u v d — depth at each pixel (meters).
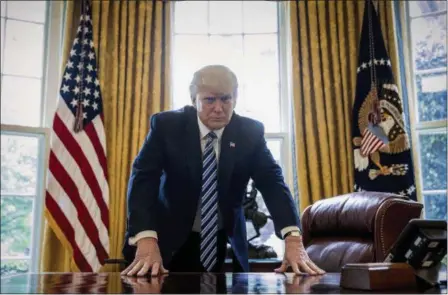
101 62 3.22
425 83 3.34
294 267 1.28
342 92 3.22
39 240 3.17
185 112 1.60
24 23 3.45
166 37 3.34
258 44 3.57
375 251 1.66
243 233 1.63
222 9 3.59
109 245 3.00
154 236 1.33
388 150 3.05
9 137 3.29
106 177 3.07
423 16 3.41
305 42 3.27
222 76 1.44
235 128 1.58
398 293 0.74
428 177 3.23
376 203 1.73
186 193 1.55
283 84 3.49
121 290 0.79
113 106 3.18
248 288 0.82
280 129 3.46
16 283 0.93
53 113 3.34
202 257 1.52
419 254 0.84
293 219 1.42
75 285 0.88
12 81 3.36
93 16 3.26
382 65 3.16
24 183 3.28
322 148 3.13
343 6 3.32
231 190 1.56
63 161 3.02
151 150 1.51
